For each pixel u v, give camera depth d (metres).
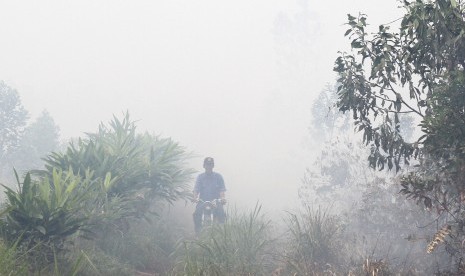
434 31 4.96
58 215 6.30
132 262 7.58
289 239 8.64
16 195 6.34
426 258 7.30
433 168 5.94
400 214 8.09
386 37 5.41
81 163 8.84
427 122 5.16
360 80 5.79
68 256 6.39
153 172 10.07
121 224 8.38
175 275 6.45
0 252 5.00
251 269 6.83
